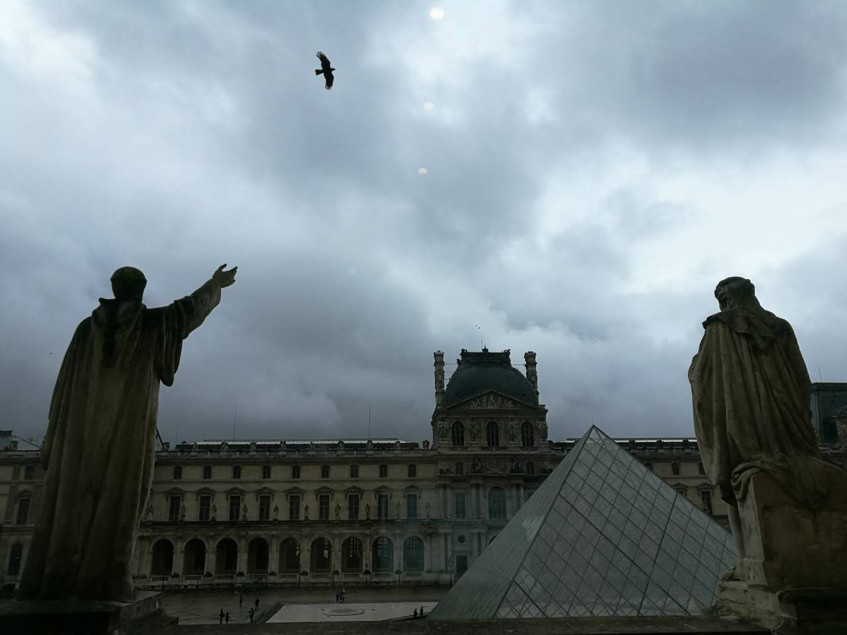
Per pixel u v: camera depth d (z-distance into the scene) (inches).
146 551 5027.1
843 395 5777.6
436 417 5585.6
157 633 292.8
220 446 5723.4
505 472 5310.0
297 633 296.8
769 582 292.4
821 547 295.9
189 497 5280.5
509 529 1785.2
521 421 5482.3
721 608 340.5
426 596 4175.7
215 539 5088.6
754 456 312.3
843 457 5191.9
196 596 4416.8
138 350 295.3
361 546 5546.3
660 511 1572.3
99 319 298.0
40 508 282.0
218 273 347.3
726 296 346.9
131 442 287.1
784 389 319.6
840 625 276.2
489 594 1412.4
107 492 279.4
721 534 1494.8
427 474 5398.6
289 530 5157.5
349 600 3939.5
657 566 1364.4
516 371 5925.2
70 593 270.5
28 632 249.0
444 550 5132.9
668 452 5511.8
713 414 329.7
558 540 1450.5
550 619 330.3
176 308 312.0
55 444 288.4
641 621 320.2
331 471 5403.5
